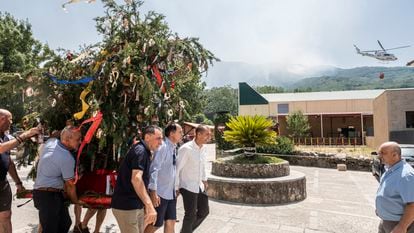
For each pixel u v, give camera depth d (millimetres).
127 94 4113
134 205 3396
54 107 4387
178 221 5949
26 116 4496
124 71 3936
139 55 4105
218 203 7520
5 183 4004
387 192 3408
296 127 33219
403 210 3299
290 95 40906
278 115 37344
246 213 6656
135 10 4258
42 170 3709
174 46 4129
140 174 3324
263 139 8734
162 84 4336
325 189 9812
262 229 5617
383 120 19641
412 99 17812
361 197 8539
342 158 15484
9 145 3723
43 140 4477
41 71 4293
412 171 3303
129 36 4238
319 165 16125
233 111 98125
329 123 39531
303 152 16875
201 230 5531
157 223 4066
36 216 6090
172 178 4242
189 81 4906
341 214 6648
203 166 4793
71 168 3746
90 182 4051
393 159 3463
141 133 4270
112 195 3613
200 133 4512
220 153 19062
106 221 5770
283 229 5637
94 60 4133
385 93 18609
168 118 4648
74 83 4195
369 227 5797
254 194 7492
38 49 23531
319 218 6336
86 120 3877
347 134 39000
